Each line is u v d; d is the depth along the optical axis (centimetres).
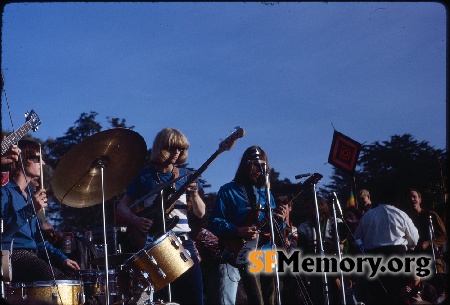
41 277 502
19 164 516
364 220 735
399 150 2517
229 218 582
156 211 564
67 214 2328
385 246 713
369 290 726
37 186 531
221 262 575
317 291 740
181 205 582
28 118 498
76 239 700
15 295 458
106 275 511
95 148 515
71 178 525
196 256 569
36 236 550
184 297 561
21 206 498
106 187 552
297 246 736
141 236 563
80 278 644
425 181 1933
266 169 582
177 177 580
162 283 498
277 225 583
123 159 541
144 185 582
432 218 766
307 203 746
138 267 498
